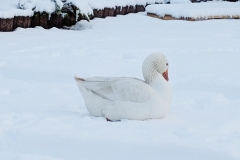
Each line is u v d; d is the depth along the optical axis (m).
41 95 6.95
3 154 4.39
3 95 6.87
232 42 12.48
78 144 4.71
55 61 9.50
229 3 20.11
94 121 5.46
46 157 4.36
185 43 12.12
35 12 13.77
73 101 6.71
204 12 16.91
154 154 4.55
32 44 11.10
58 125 5.23
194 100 6.89
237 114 6.00
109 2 17.20
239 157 4.43
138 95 5.57
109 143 4.71
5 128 5.07
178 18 16.98
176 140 4.77
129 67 9.15
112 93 5.68
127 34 13.42
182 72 8.88
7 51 10.22
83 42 11.76
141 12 18.94
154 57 5.91
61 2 13.98
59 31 13.55
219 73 8.77
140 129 5.18
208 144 4.69
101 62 9.52
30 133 4.91
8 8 13.33
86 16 14.73
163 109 5.67
